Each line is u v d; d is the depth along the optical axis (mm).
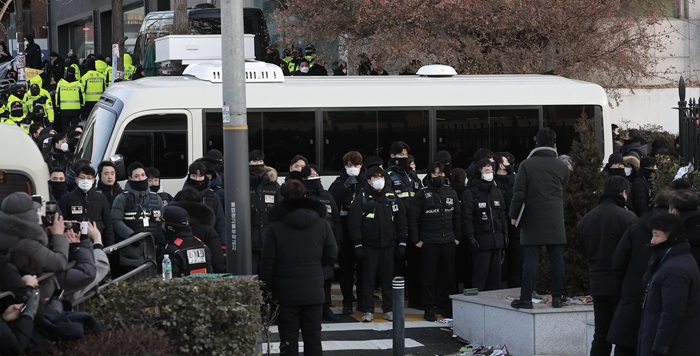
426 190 14359
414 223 14336
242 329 8547
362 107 17938
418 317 14781
